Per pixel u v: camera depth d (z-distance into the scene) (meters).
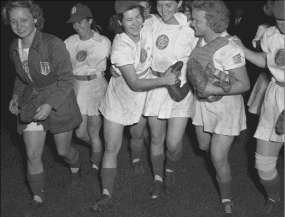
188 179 4.65
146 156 5.09
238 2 10.47
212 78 3.61
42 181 4.24
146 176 4.73
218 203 4.22
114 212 4.16
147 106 4.05
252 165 4.87
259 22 6.03
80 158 5.18
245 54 3.72
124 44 3.76
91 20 4.55
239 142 5.39
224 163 3.90
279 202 4.04
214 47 3.57
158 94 4.02
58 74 3.93
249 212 4.07
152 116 4.14
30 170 4.17
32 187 4.23
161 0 3.76
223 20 3.52
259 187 4.45
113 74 4.00
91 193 4.51
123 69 3.77
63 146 4.28
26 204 4.44
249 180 4.59
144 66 3.95
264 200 4.24
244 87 3.58
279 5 3.40
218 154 3.83
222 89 3.57
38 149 4.08
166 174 4.37
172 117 4.02
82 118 4.61
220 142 3.81
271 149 3.78
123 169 4.88
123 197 4.39
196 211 4.12
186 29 3.90
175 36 3.90
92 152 4.83
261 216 4.00
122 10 3.59
